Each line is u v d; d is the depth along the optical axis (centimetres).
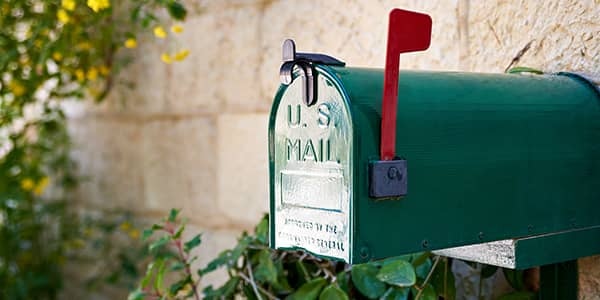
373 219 103
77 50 256
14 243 300
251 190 218
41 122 285
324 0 192
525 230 121
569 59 143
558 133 126
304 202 110
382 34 177
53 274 303
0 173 284
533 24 149
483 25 158
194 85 237
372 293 150
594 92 134
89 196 295
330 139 105
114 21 250
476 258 123
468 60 161
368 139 102
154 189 259
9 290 289
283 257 175
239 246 177
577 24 142
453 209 112
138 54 259
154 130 256
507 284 157
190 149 241
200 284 234
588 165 130
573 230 127
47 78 256
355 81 105
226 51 224
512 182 119
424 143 108
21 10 258
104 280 270
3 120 274
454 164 112
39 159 293
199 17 233
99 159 287
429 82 114
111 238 285
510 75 130
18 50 253
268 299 175
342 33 188
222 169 229
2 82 258
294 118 112
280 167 115
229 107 225
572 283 144
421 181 108
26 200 303
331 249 105
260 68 213
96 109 286
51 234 311
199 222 239
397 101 106
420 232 108
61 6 240
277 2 207
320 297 153
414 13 104
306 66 108
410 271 139
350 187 102
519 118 121
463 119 113
